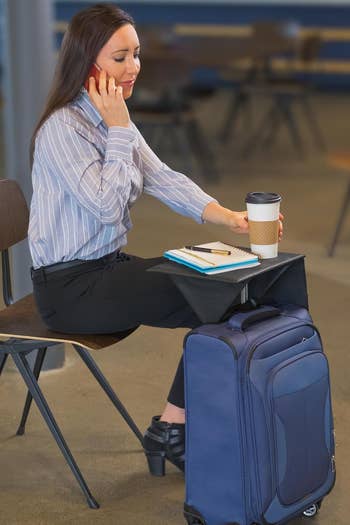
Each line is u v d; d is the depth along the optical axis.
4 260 5.02
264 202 4.22
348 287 7.99
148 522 4.41
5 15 6.00
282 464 4.07
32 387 4.55
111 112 4.38
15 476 4.86
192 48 13.22
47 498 4.64
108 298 4.47
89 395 5.83
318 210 10.67
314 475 4.27
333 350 6.58
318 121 17.78
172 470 4.91
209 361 4.02
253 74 15.59
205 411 4.08
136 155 4.80
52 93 4.51
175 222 10.04
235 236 9.48
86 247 4.50
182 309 4.54
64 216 4.48
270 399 3.98
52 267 4.55
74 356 6.44
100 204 4.29
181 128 13.16
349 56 21.81
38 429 5.39
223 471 4.09
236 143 15.44
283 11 21.84
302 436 4.16
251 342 4.01
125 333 4.61
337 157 8.91
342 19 21.69
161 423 4.75
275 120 15.71
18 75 6.00
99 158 4.44
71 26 4.46
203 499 4.19
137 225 9.88
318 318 7.23
